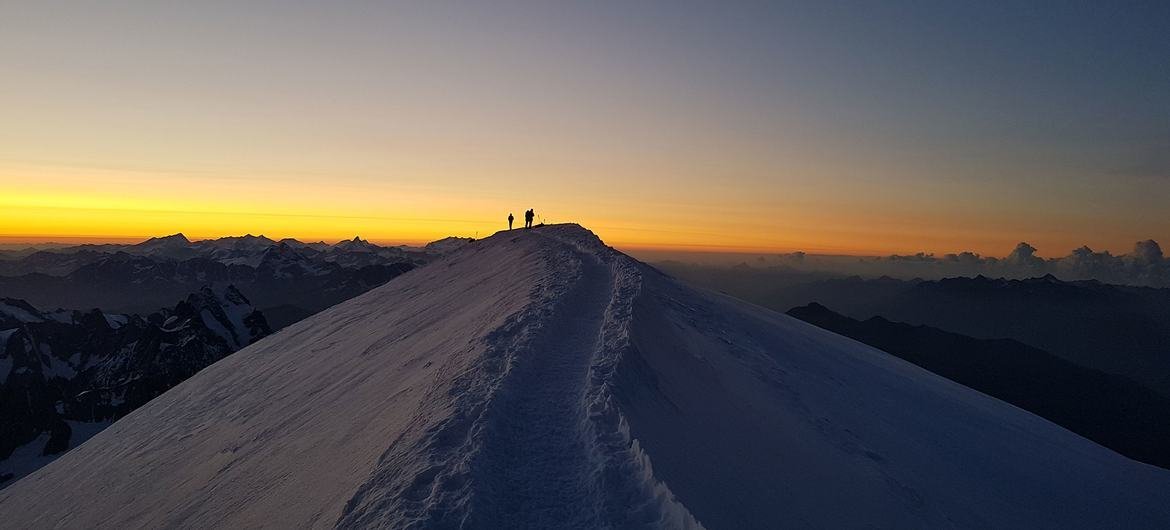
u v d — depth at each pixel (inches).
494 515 332.8
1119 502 917.2
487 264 2021.4
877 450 738.8
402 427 493.0
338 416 759.7
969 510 660.7
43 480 1379.2
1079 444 1309.1
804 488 511.8
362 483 399.5
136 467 1095.0
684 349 817.5
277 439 813.2
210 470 822.5
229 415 1216.8
